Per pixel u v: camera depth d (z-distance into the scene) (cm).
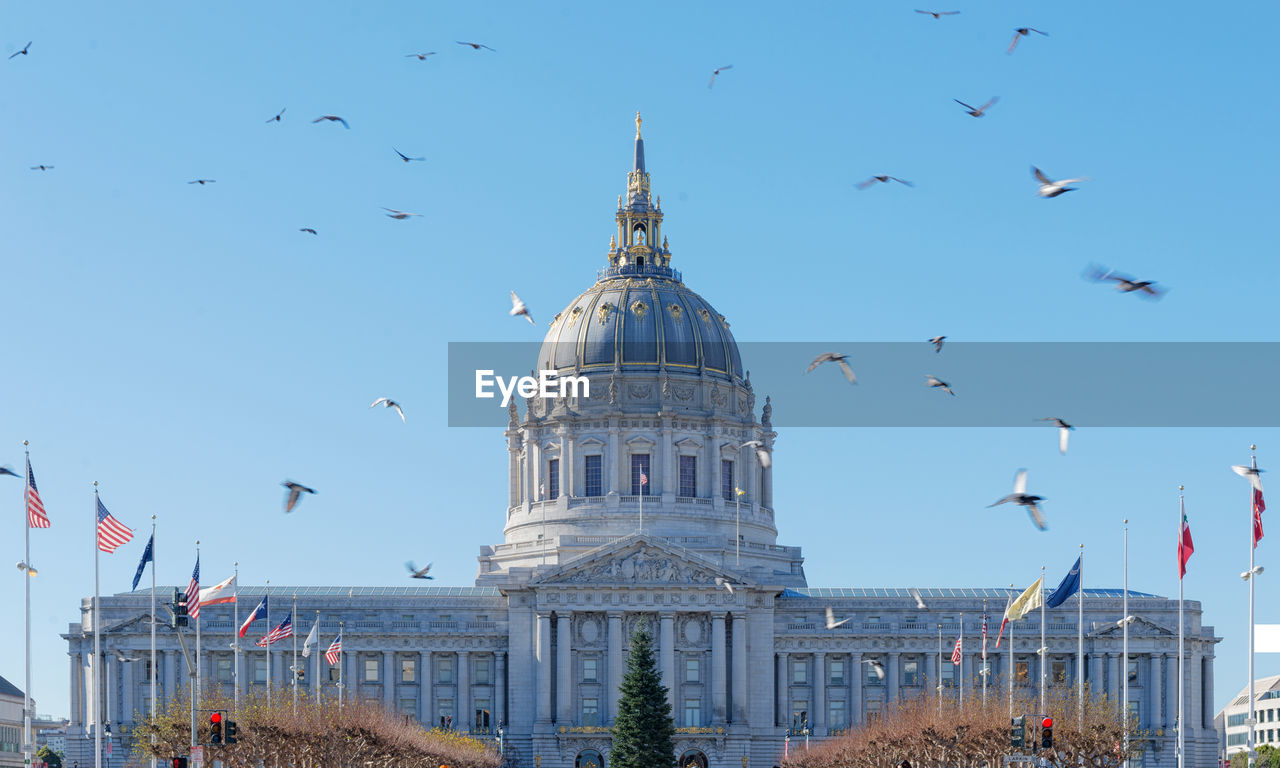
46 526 11800
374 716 15625
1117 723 15238
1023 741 10931
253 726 13700
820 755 18800
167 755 14038
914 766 15438
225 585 14662
